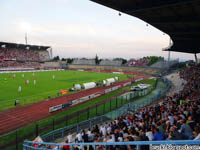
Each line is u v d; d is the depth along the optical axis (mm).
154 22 21484
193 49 53875
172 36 32000
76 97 29719
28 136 14742
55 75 60406
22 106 23641
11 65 80625
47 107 23562
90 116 19562
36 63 94750
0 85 36969
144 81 50750
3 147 12906
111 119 17359
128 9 16531
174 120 8445
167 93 28891
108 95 31469
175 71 66312
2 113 20734
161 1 13930
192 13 17453
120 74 73438
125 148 5613
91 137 10039
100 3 15102
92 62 116062
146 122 10391
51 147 10250
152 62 92875
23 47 97688
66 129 15102
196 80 28422
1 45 87875
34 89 34250
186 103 12531
